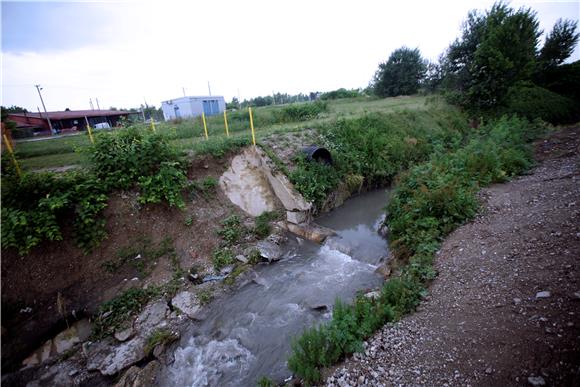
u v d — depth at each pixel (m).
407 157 16.41
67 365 5.86
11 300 6.31
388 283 5.86
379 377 3.94
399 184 10.47
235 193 11.11
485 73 20.66
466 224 7.26
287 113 21.75
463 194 7.90
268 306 7.19
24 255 6.71
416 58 41.47
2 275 6.39
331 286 7.63
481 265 5.51
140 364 5.86
